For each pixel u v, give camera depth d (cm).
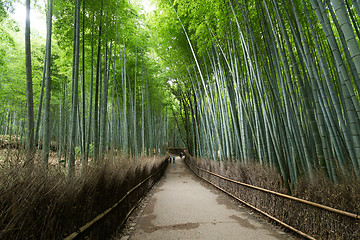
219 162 670
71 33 475
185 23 727
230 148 591
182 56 902
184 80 1110
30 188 124
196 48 798
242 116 498
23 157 158
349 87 189
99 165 267
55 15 463
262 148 418
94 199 205
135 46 837
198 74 912
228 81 584
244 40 400
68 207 154
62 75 967
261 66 455
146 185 596
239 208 396
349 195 180
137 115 1115
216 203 442
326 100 267
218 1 451
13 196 111
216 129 688
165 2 660
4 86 711
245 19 362
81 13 470
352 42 160
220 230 277
